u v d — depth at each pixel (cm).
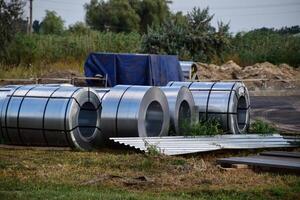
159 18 12531
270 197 1420
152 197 1349
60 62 6106
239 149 2214
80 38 6612
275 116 3675
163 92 2338
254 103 4475
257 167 1788
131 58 3155
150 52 6638
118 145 2225
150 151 1934
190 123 2498
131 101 2206
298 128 3094
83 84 3750
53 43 6425
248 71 6138
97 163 1814
